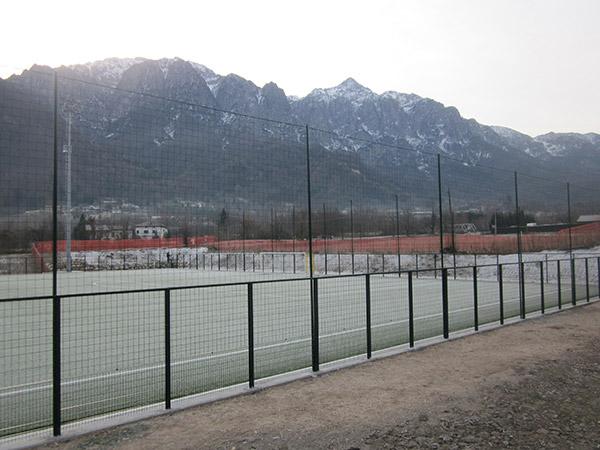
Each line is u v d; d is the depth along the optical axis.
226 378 7.00
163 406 5.63
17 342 10.30
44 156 9.43
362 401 5.77
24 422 5.33
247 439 4.66
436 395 5.97
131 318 13.23
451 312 13.62
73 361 8.07
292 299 17.78
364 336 10.19
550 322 11.31
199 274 32.44
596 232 34.06
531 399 5.82
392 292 19.67
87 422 5.20
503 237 34.25
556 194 30.80
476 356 7.96
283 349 8.89
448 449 4.48
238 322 12.25
